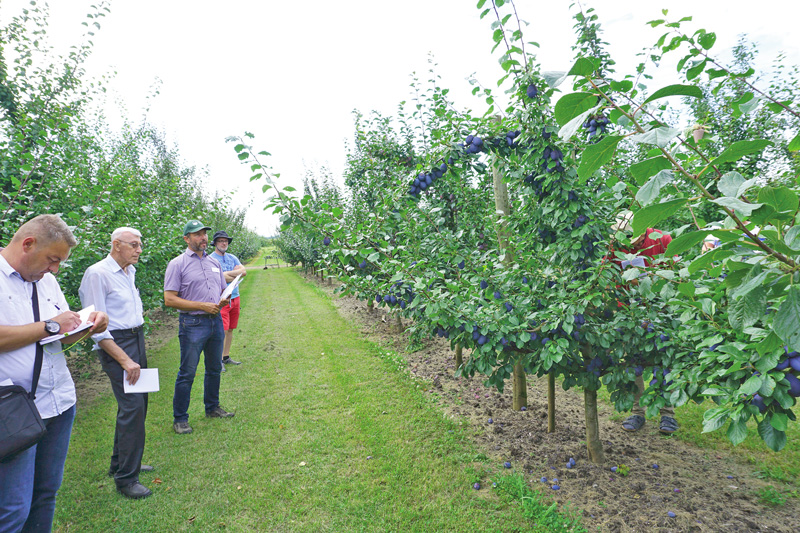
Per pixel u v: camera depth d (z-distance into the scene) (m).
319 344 7.26
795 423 3.70
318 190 14.52
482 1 2.79
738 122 4.96
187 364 4.07
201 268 4.22
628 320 2.74
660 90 0.91
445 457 3.42
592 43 4.09
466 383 5.13
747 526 2.52
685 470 3.18
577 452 3.45
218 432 4.05
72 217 4.04
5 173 4.36
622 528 2.55
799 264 1.00
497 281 3.03
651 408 2.57
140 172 8.30
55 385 2.24
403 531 2.64
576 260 3.03
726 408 1.64
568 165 2.96
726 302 1.93
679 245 1.01
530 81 2.87
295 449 3.68
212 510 2.92
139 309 3.33
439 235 3.58
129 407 3.06
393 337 7.46
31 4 5.38
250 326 9.20
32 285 2.19
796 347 0.93
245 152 2.51
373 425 4.04
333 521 2.76
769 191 0.92
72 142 5.42
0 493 1.89
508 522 2.67
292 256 24.47
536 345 2.94
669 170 0.96
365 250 2.75
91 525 2.79
